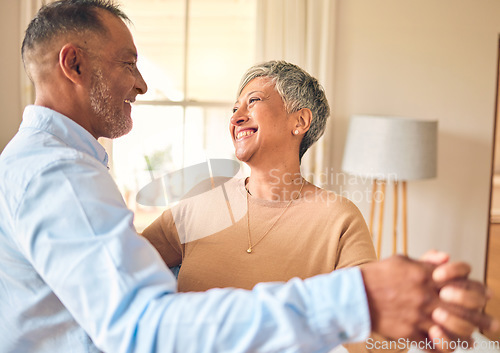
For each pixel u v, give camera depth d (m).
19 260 0.72
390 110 3.35
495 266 4.06
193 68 3.33
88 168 0.65
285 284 0.54
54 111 0.82
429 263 0.50
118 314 0.54
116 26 0.88
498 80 3.35
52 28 0.83
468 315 0.47
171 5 3.30
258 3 3.14
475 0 3.29
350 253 0.93
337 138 3.33
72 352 0.74
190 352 0.51
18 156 0.70
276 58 3.18
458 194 3.43
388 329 0.50
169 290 0.57
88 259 0.56
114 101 0.89
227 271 0.99
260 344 0.50
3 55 3.20
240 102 1.03
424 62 3.33
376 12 3.29
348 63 3.31
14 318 0.74
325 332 0.50
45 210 0.60
